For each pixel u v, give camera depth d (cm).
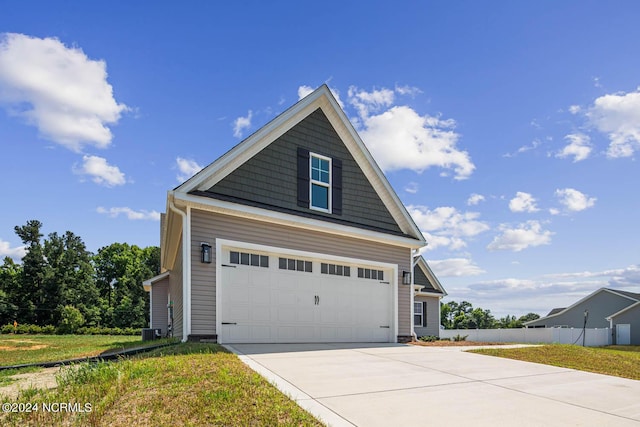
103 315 4288
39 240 4191
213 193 988
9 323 3703
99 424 397
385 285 1315
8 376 700
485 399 541
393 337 1288
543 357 1020
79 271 4431
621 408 526
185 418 401
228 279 978
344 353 884
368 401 504
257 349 875
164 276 2159
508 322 6612
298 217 1110
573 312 3619
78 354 1018
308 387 555
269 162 1109
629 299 3194
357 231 1237
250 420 402
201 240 949
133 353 838
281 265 1080
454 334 2627
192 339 899
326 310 1152
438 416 455
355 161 1326
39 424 408
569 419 468
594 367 933
